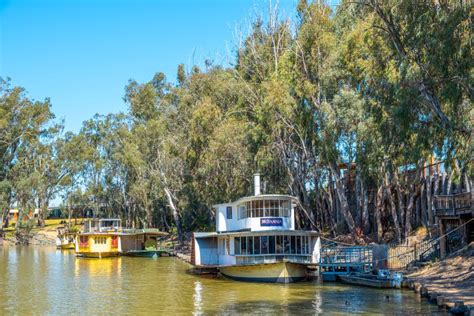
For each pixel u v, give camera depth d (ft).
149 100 249.96
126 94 263.08
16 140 308.81
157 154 227.81
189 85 211.00
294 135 150.61
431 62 70.28
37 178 299.38
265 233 105.70
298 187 169.07
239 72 179.42
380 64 85.66
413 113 75.46
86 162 313.32
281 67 138.51
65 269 146.51
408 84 74.28
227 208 121.49
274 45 160.25
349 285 97.40
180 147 199.82
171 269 143.74
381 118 84.12
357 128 112.37
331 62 124.98
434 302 75.15
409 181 130.31
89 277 124.47
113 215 324.80
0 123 288.51
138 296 91.66
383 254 103.24
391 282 91.20
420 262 105.91
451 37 66.85
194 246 127.44
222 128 165.58
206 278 117.19
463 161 74.08
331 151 126.00
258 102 154.30
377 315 67.67
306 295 85.97
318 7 133.59
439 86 74.28
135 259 185.26
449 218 103.55
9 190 292.81
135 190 249.55
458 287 81.61
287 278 101.35
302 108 134.62
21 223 306.14
